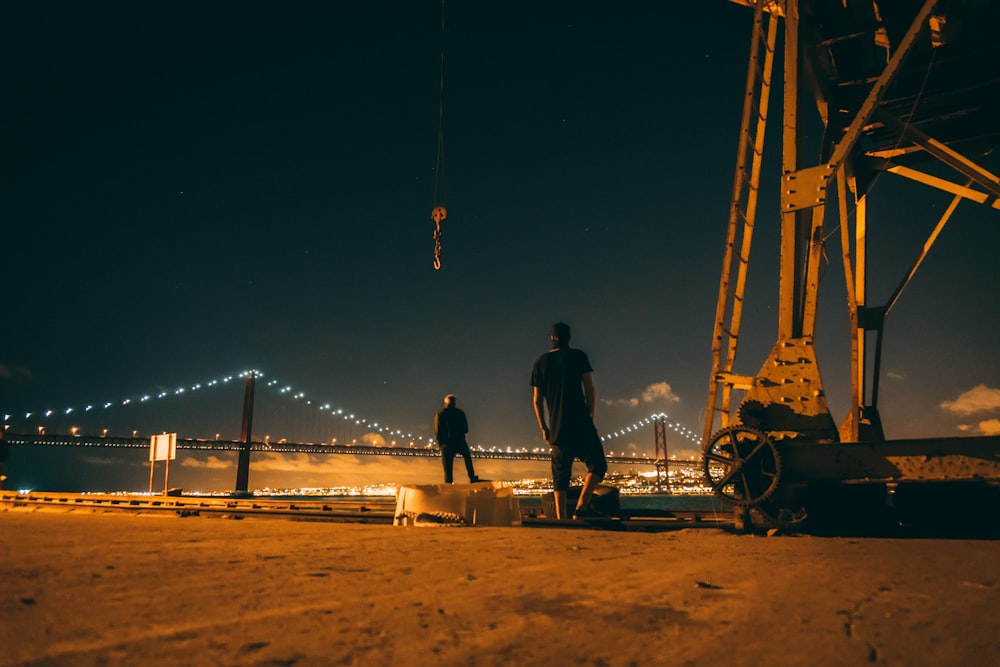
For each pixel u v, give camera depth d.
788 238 4.12
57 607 1.41
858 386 4.28
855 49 5.11
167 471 10.99
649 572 2.03
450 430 7.10
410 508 4.40
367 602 1.54
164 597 1.55
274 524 3.96
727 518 4.38
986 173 4.25
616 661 1.12
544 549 2.59
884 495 3.77
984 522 3.42
